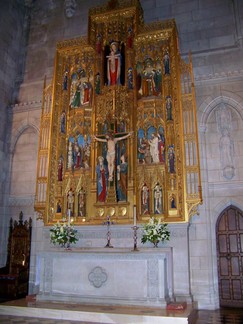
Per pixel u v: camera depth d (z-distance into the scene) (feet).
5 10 59.06
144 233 41.01
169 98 46.19
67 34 61.05
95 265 36.83
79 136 49.06
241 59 48.93
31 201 52.95
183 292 39.22
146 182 44.29
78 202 46.21
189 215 41.37
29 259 49.65
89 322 31.40
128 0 51.31
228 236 44.19
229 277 42.93
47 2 64.23
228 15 52.21
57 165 48.34
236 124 46.96
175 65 46.91
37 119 56.13
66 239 41.06
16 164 55.93
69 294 36.81
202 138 47.42
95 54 50.93
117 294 35.29
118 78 49.06
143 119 46.98
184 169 42.55
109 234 40.65
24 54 62.08
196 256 42.80
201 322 33.09
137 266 35.40
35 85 58.95
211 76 48.91
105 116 47.47
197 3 54.60
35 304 35.73
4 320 31.81
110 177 44.78
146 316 30.27
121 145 45.98
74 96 51.16
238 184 44.47
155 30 49.06
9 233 51.57
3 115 56.95
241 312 38.55
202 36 52.49
